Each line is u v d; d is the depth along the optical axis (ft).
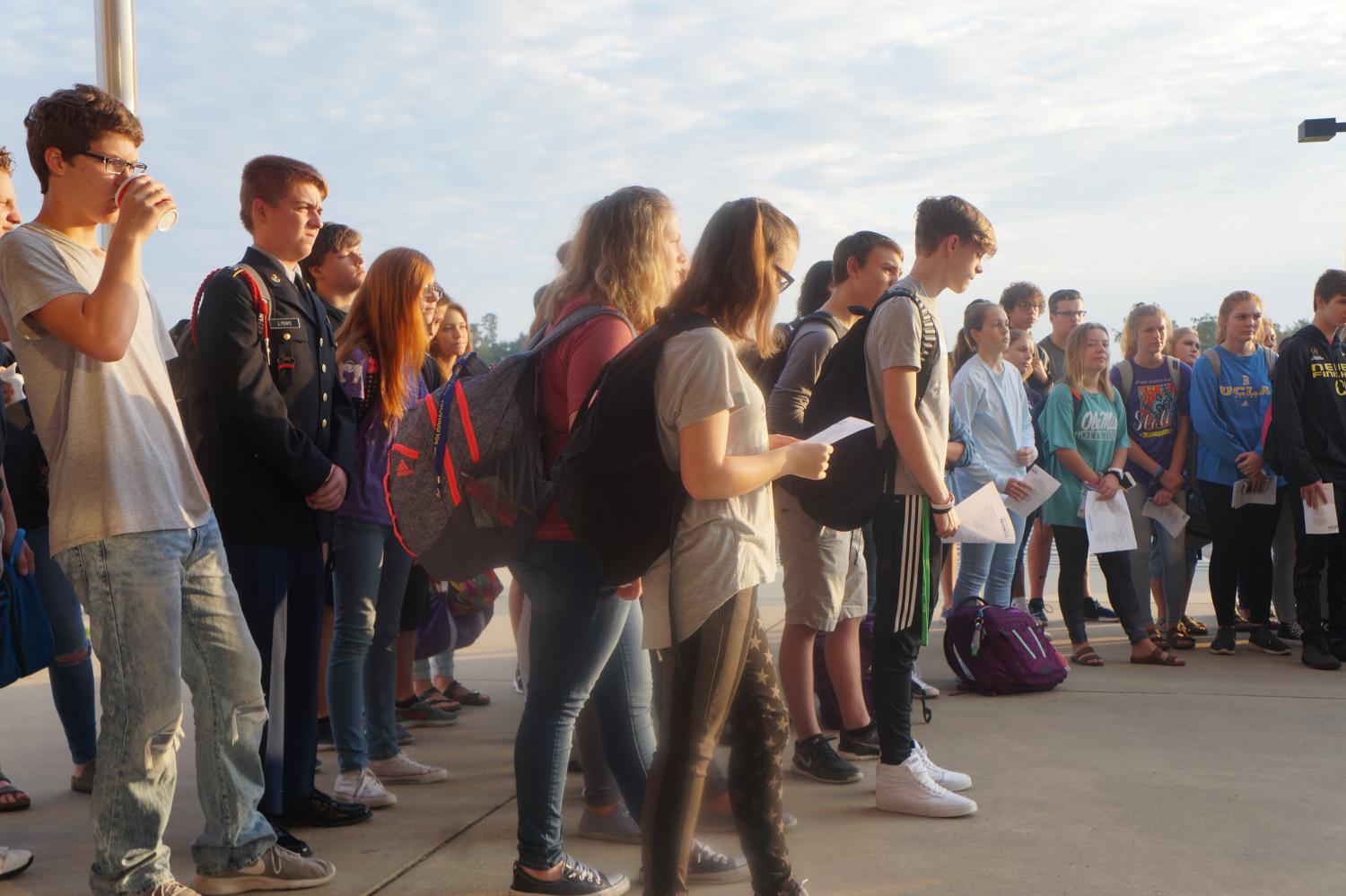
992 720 14.88
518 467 8.39
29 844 10.78
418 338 11.93
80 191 8.25
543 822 8.75
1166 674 17.78
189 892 8.61
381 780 12.53
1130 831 10.52
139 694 8.21
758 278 7.63
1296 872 9.47
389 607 12.58
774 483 12.24
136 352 8.52
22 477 12.03
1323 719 14.73
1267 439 18.51
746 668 7.75
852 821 11.00
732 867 9.39
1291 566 20.40
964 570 16.98
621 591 8.50
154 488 8.32
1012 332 21.16
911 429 10.60
